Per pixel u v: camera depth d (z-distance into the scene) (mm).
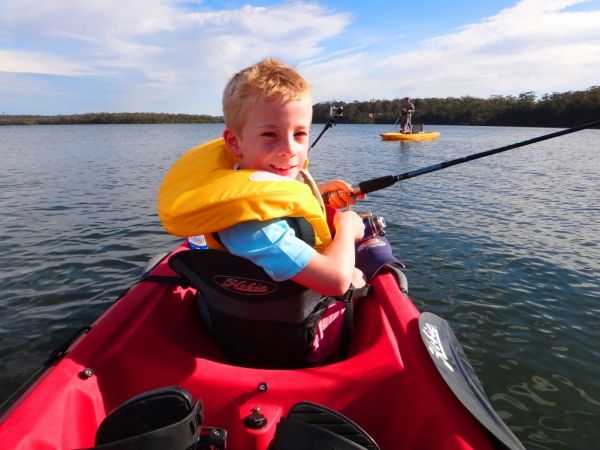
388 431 1348
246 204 1128
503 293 3830
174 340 1583
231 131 1330
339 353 1634
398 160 15633
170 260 1401
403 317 1688
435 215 6645
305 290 1267
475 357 2910
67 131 57781
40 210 7090
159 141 29922
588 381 2689
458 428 1211
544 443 2213
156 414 1043
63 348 1498
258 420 1209
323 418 1058
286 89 1204
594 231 5809
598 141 28266
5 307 3576
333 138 31500
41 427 1133
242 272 1249
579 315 3467
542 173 11859
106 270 4387
